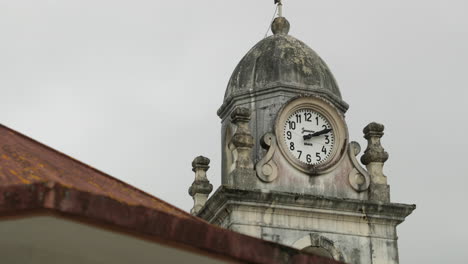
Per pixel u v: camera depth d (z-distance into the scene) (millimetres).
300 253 11852
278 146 35969
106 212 10750
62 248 11398
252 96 37656
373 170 36719
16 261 11242
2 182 10781
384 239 35781
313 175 36062
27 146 13812
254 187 35156
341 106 38469
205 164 41312
